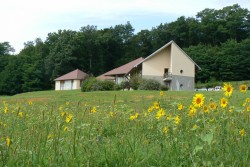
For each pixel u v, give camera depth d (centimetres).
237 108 512
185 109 677
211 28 10981
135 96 2638
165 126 500
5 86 9281
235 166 340
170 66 5516
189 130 460
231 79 8906
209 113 532
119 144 411
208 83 8394
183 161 370
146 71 5494
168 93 2730
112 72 6250
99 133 491
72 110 961
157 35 11244
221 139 385
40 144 385
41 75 9625
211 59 9056
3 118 745
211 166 322
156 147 420
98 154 387
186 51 9419
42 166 354
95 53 10631
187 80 5600
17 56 9994
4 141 410
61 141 431
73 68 10106
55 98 2745
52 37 10719
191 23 11081
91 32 10631
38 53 10531
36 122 639
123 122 580
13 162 355
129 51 11356
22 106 1248
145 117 651
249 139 404
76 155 373
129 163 374
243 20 10969
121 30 11419
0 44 11594
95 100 2178
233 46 9094
